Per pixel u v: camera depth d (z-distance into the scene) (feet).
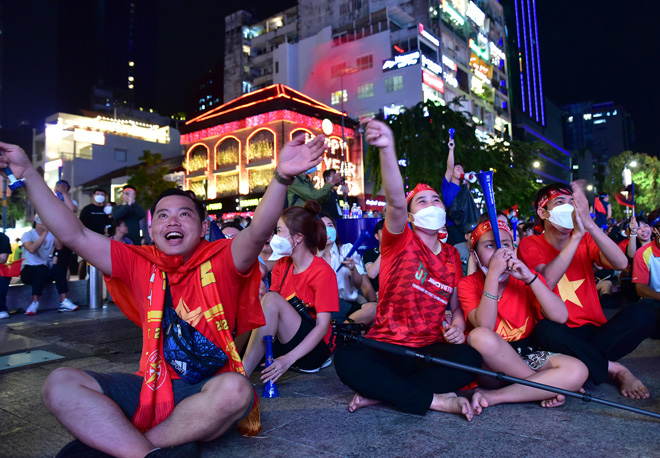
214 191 136.56
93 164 167.02
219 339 7.09
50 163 162.09
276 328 10.71
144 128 190.19
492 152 68.74
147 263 7.31
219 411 6.55
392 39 154.61
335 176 20.35
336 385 11.14
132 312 7.58
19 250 37.42
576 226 10.12
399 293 9.62
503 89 220.84
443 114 64.23
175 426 6.49
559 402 9.03
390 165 8.11
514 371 9.27
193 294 7.15
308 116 126.11
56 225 6.78
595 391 10.12
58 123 172.14
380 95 152.66
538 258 11.42
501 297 10.28
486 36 207.21
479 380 10.28
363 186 125.18
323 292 11.17
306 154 6.34
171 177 146.51
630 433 7.79
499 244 9.55
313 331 10.80
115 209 26.55
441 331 10.01
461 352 9.14
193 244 7.25
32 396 10.48
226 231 18.80
